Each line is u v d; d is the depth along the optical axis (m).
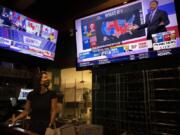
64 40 4.08
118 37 2.70
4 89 3.11
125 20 2.66
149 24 2.46
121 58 2.63
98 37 2.90
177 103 2.04
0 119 2.98
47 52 3.70
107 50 2.79
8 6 3.34
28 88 3.41
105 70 2.71
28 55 3.41
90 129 2.01
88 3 3.64
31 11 3.88
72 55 3.84
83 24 3.08
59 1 4.18
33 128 2.33
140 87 2.30
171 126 2.02
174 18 2.29
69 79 3.94
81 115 3.36
